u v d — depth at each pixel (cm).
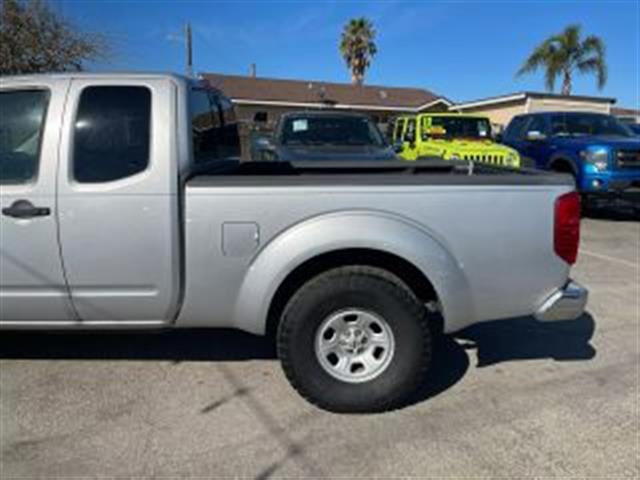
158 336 510
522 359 472
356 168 536
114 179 378
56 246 381
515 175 384
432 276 376
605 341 509
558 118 1235
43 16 1600
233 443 355
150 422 377
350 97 4144
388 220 374
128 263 382
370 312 382
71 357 470
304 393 388
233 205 374
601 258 818
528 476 323
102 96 383
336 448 350
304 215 374
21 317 398
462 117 1323
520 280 384
